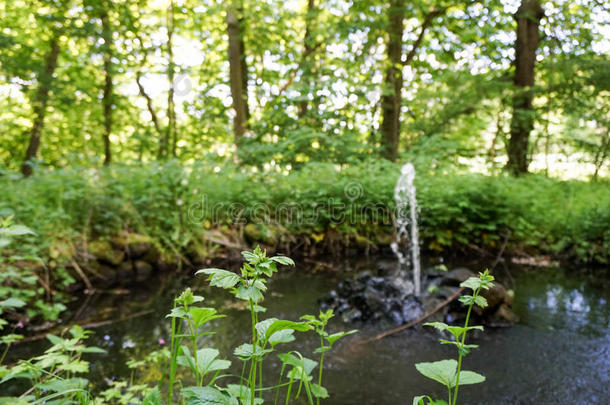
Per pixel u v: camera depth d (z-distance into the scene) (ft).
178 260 17.67
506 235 21.52
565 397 7.19
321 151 27.17
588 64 32.89
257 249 3.08
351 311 11.41
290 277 16.30
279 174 23.17
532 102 37.27
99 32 28.30
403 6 32.30
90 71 38.04
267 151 25.26
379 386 7.55
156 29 39.60
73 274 14.17
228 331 10.22
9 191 14.17
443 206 21.26
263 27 36.11
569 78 33.86
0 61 22.99
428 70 43.32
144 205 17.98
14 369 4.17
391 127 34.45
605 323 10.89
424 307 11.50
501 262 19.40
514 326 10.71
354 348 9.27
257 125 29.12
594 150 36.04
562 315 11.60
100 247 15.81
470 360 8.69
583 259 19.58
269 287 14.66
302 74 30.40
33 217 13.52
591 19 35.73
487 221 21.79
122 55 31.27
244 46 39.09
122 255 16.22
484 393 7.33
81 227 15.66
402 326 10.59
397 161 32.48
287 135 27.84
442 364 3.55
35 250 12.51
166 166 19.42
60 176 16.42
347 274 16.88
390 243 22.15
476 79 37.11
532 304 12.66
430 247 21.88
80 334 5.17
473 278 3.34
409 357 8.83
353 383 7.66
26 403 3.47
